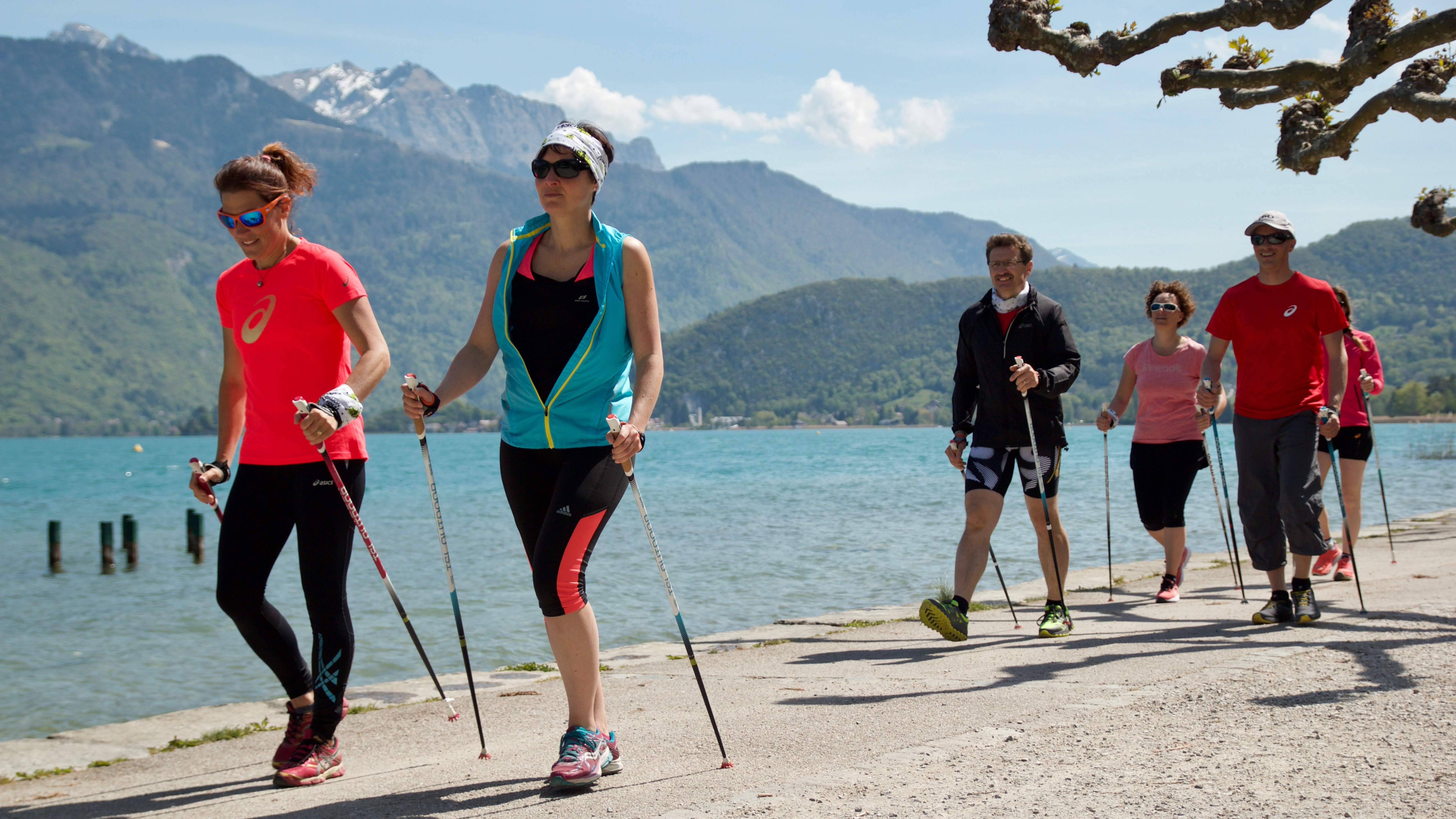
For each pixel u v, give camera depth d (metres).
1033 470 6.04
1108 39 6.89
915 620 7.54
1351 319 8.23
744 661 6.05
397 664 8.79
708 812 2.94
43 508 37.88
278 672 3.88
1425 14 6.39
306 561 3.78
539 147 3.46
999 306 6.04
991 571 12.58
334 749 3.79
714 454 84.25
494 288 3.58
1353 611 6.11
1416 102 6.04
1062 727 3.69
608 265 3.48
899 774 3.22
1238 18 6.55
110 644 10.67
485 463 74.56
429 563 16.09
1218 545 14.27
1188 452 7.59
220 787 3.77
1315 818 2.67
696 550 16.23
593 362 3.46
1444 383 115.44
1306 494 5.85
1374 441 8.77
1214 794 2.88
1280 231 5.94
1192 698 4.00
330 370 3.90
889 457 71.25
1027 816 2.77
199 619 12.48
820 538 18.05
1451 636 4.98
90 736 4.87
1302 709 3.73
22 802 3.72
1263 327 6.00
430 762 3.94
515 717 4.82
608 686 5.42
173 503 40.44
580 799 3.20
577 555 3.37
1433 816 2.64
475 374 3.64
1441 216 6.75
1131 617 6.77
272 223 3.86
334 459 3.79
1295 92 6.77
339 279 3.83
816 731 3.96
